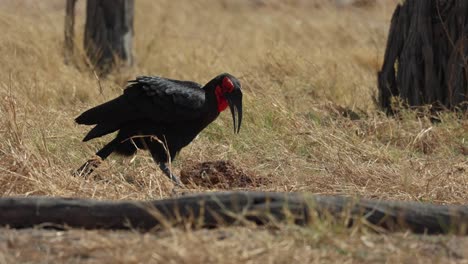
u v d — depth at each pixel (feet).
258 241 30.50
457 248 31.48
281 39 89.15
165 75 71.82
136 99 44.19
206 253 28.86
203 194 33.81
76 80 65.41
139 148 45.47
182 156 50.39
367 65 79.71
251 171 45.09
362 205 33.45
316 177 45.57
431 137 53.67
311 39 92.73
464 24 58.44
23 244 31.58
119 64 73.97
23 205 33.94
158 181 43.04
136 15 99.45
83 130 52.39
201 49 80.12
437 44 59.77
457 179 45.03
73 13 75.92
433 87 59.77
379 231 33.09
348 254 30.14
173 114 44.29
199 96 44.75
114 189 41.14
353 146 50.57
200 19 108.17
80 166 46.96
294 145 51.08
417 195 42.50
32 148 43.98
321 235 30.78
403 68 60.80
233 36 94.58
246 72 68.13
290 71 68.64
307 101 62.18
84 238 32.01
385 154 49.78
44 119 53.06
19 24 79.82
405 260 30.07
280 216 33.06
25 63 69.67
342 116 58.34
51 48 73.97
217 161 44.86
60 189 40.11
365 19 106.01
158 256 28.60
